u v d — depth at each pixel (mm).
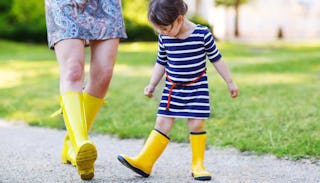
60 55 3049
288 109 5168
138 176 3143
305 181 3059
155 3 2906
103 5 3121
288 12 31266
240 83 7305
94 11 3090
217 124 4695
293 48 15703
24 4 19328
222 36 27312
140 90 6941
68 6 3021
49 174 3189
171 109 3070
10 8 19750
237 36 27422
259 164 3490
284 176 3172
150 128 4668
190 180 3068
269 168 3377
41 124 5148
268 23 31375
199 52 3020
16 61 12000
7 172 3244
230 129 4504
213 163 3537
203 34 3008
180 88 3055
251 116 4941
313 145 3807
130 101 6059
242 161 3584
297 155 3605
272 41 21047
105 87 3262
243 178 3125
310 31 30656
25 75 9258
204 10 26531
